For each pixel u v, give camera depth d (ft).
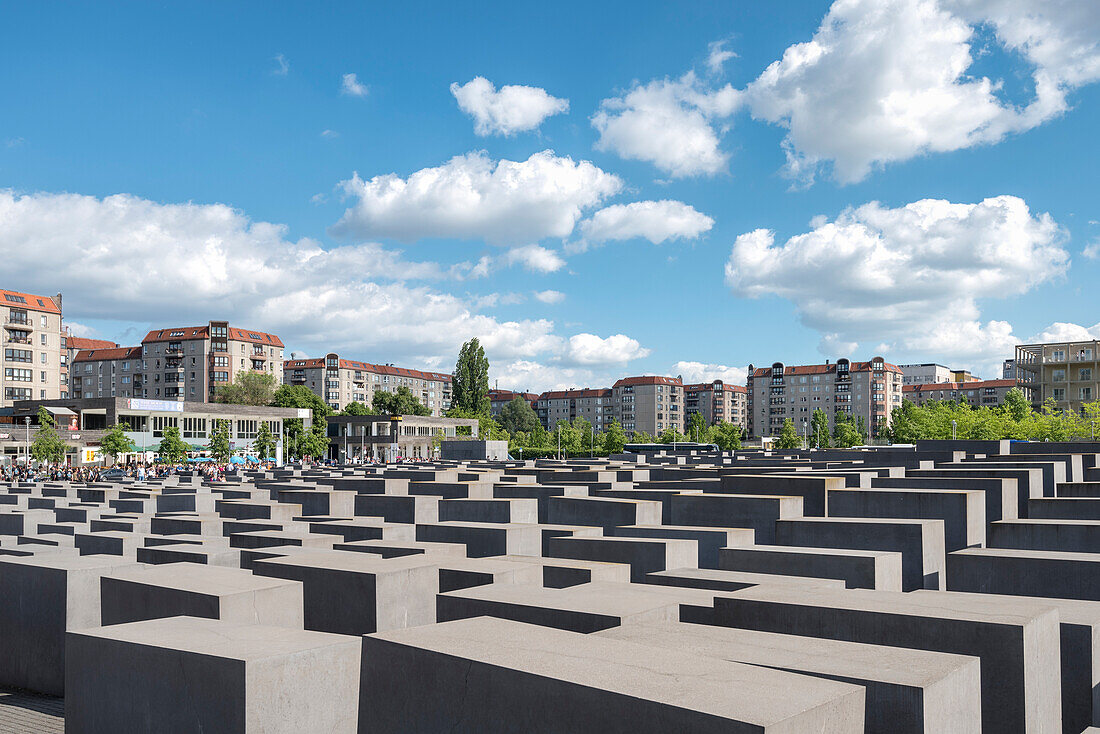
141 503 79.20
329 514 74.49
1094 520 51.65
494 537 48.62
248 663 20.26
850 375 565.12
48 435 232.32
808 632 24.57
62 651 34.37
